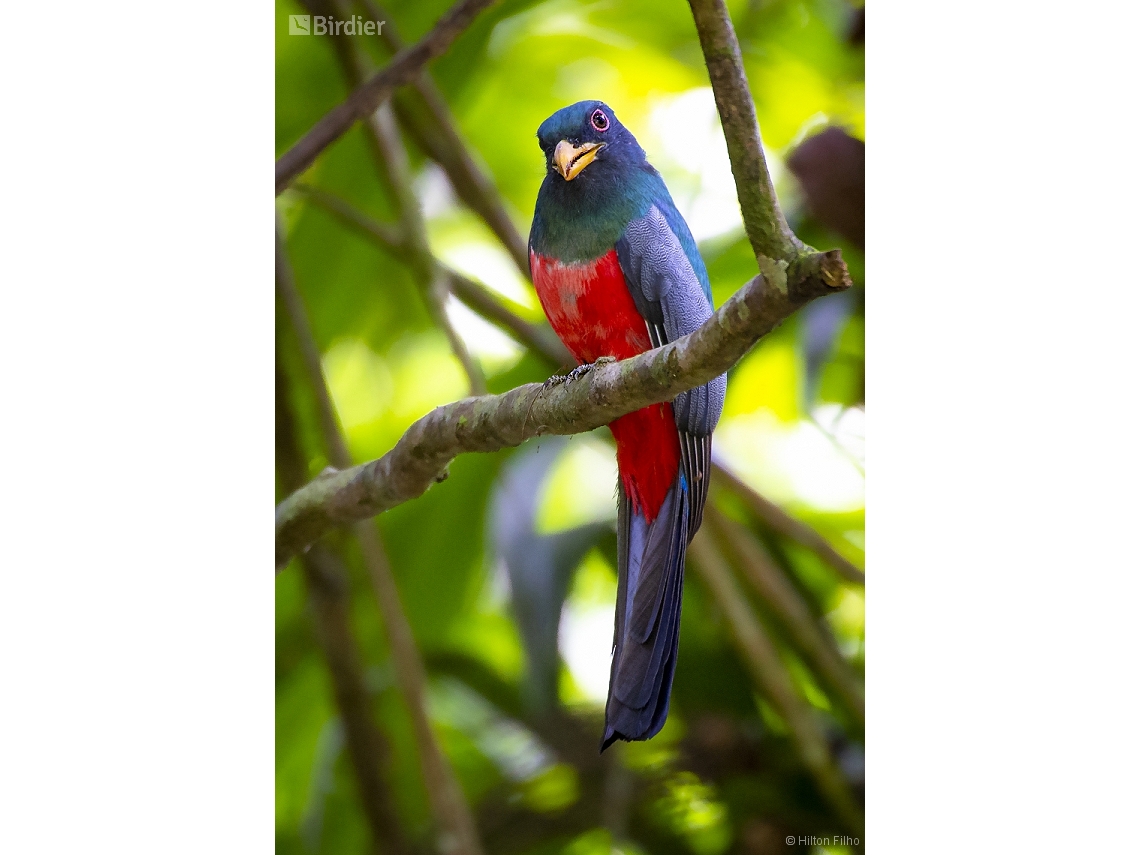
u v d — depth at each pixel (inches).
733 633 290.5
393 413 346.3
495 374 347.6
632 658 265.9
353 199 343.0
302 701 324.5
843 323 308.3
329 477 263.4
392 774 297.1
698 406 265.6
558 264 281.3
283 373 285.4
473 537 340.5
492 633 346.6
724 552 319.0
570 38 340.5
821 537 300.2
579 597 335.9
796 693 298.0
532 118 351.9
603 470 369.4
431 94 312.0
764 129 320.8
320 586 283.6
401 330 346.0
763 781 301.7
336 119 273.3
